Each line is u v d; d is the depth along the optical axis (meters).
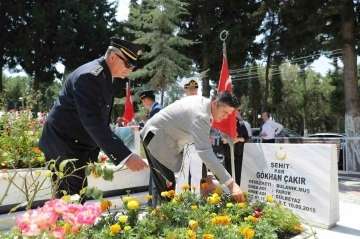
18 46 20.83
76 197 2.13
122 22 23.36
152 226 2.34
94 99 2.32
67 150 2.49
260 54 17.78
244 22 16.84
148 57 14.80
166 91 14.60
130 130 5.41
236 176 5.83
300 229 2.79
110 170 1.73
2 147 4.12
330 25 10.05
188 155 3.94
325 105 36.22
